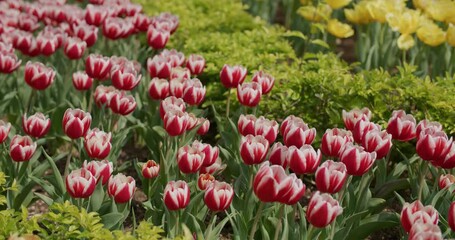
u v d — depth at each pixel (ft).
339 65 21.15
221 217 16.35
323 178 11.59
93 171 13.06
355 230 14.15
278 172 11.19
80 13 23.08
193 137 16.72
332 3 24.00
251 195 14.07
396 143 17.65
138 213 16.74
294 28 29.04
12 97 19.40
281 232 13.69
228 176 16.85
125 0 25.11
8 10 23.61
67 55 19.29
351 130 14.92
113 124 16.97
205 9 29.14
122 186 12.71
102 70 17.17
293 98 18.63
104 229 11.66
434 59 24.58
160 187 15.03
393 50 24.94
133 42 24.09
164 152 16.05
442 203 14.57
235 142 16.52
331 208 11.02
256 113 18.66
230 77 16.37
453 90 18.43
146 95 20.01
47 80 17.20
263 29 26.32
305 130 13.60
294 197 11.19
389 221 13.96
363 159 12.32
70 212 11.82
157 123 18.39
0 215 11.77
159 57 17.79
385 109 17.89
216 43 23.04
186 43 23.97
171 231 13.43
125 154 19.89
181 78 16.47
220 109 19.97
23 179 15.72
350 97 18.26
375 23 24.84
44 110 19.79
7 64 17.93
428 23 22.17
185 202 12.41
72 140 14.67
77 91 20.33
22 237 10.85
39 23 24.91
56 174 14.65
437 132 13.28
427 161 14.11
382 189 16.33
